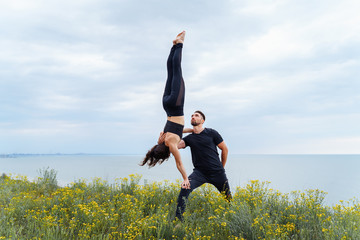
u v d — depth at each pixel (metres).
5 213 4.88
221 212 4.66
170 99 5.01
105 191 7.13
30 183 8.33
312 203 4.62
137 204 5.30
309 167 96.69
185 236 4.06
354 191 26.25
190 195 5.99
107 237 3.97
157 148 5.32
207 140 5.52
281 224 4.21
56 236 3.98
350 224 3.82
